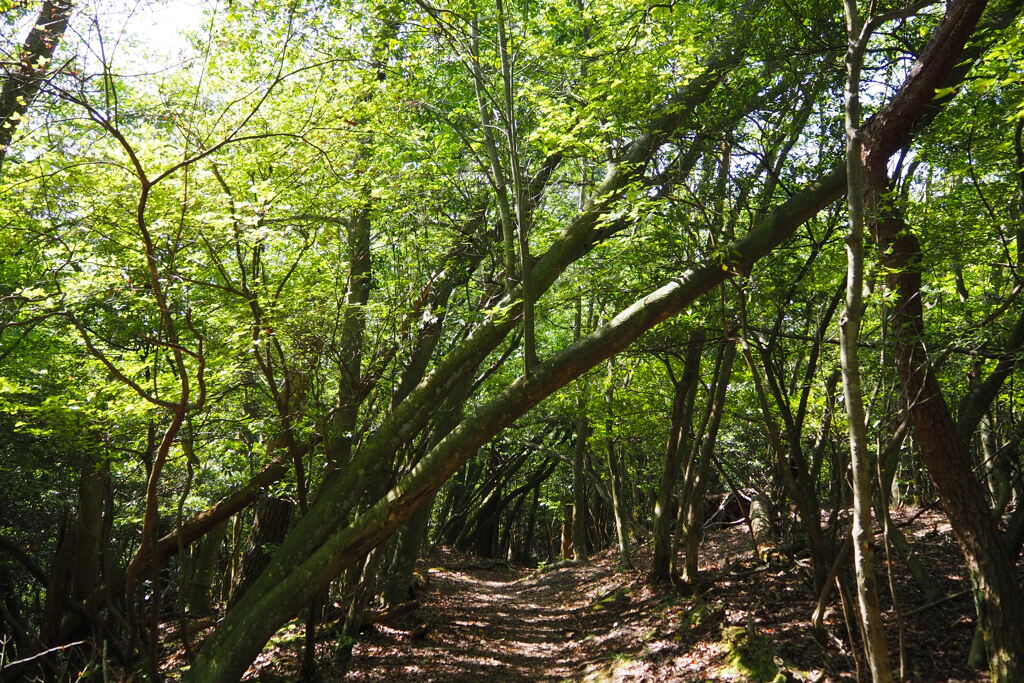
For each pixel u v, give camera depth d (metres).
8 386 7.86
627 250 9.68
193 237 7.86
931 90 6.36
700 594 11.98
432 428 11.95
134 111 8.22
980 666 7.93
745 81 9.83
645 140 9.84
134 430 8.41
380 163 9.62
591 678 10.28
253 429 8.72
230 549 18.88
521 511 42.09
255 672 9.98
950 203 8.08
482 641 12.94
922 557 11.29
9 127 7.55
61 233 8.34
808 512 9.40
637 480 22.25
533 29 9.97
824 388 11.12
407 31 9.26
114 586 10.19
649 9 8.78
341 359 9.17
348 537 8.24
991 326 9.02
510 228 9.38
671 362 14.01
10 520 12.09
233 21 7.99
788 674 8.19
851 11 5.32
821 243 8.70
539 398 8.32
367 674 10.16
